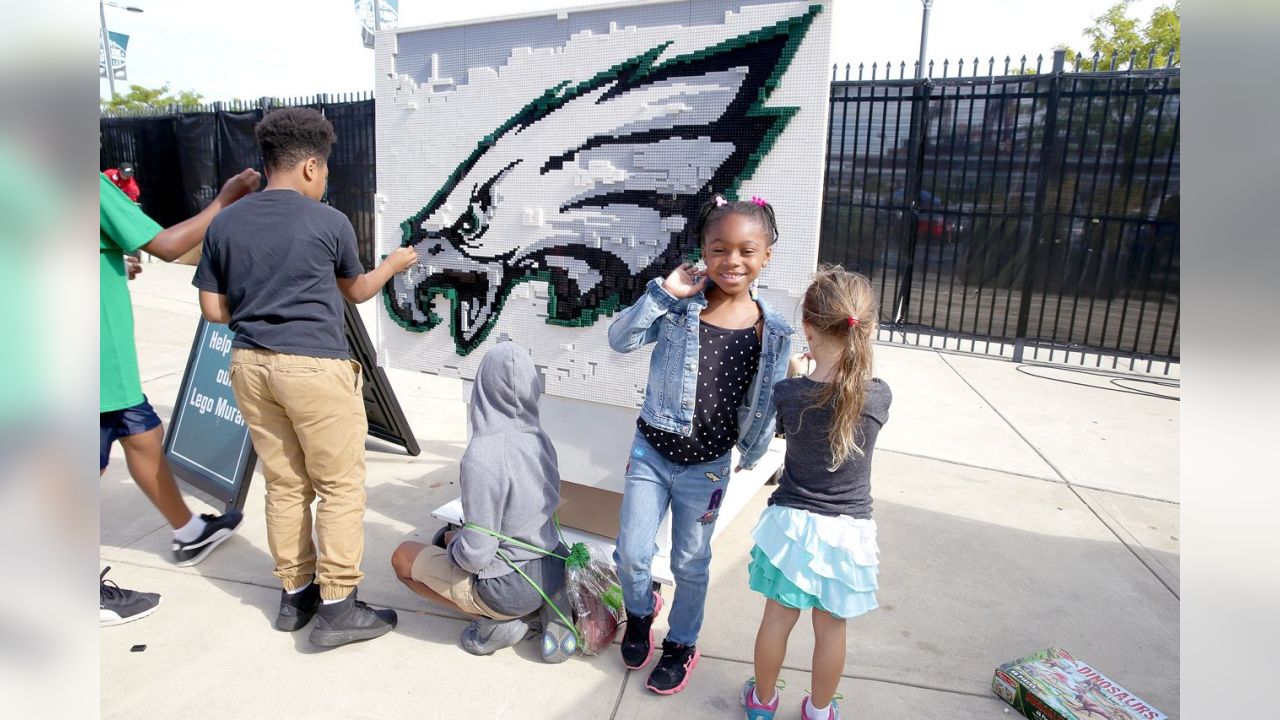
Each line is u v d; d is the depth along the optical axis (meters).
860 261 7.80
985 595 3.20
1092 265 6.84
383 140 3.54
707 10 2.79
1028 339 7.21
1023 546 3.64
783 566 2.17
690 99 2.85
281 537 2.75
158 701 2.42
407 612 2.98
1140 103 6.43
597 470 3.33
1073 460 4.74
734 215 2.26
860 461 2.21
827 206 7.78
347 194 10.14
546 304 3.26
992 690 2.59
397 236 3.58
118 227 2.74
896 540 3.67
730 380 2.39
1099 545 3.66
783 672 2.68
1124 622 3.03
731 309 2.46
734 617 2.99
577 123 3.07
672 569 2.54
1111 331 6.98
